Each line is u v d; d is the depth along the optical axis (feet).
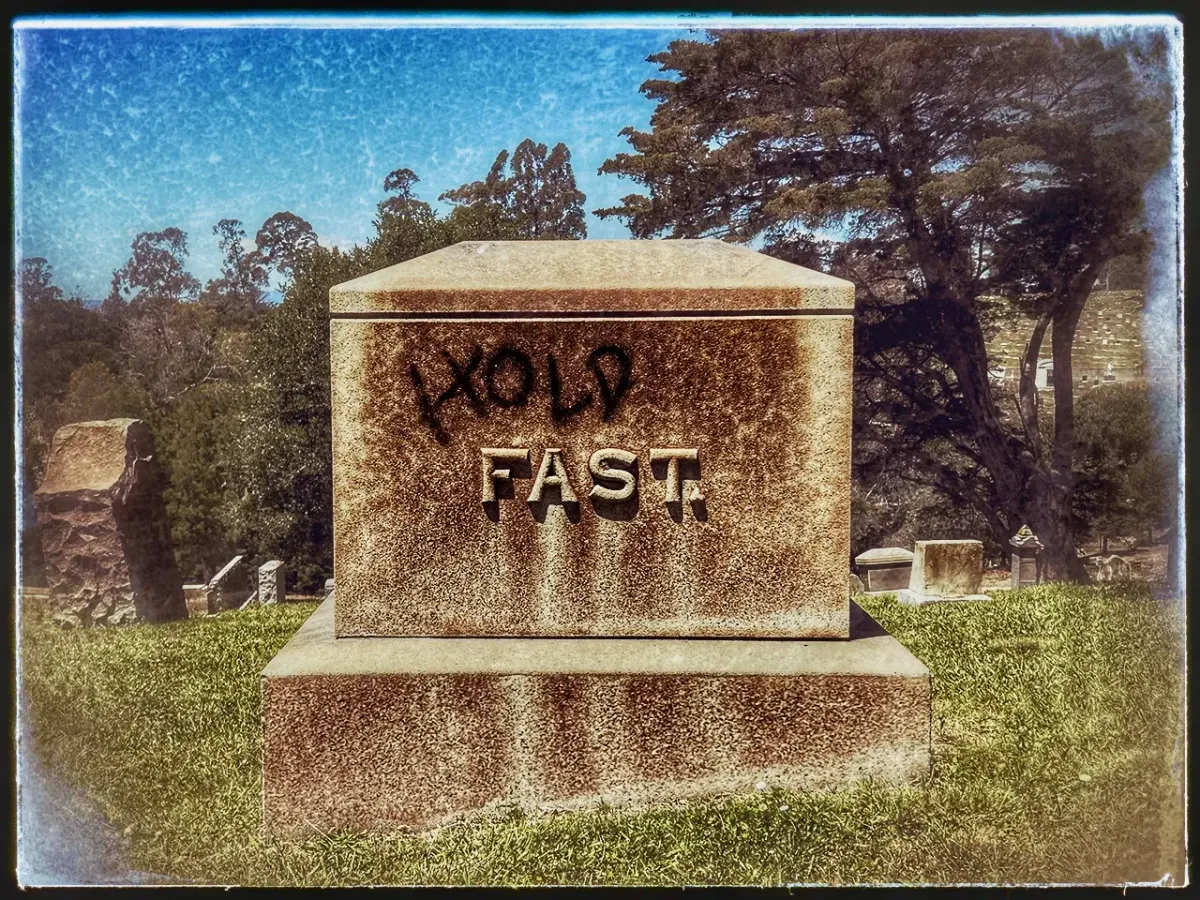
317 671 10.57
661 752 10.66
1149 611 18.53
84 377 49.44
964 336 54.03
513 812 10.57
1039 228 46.62
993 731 12.75
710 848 9.79
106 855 10.69
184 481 53.31
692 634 11.10
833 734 10.63
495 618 11.14
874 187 49.16
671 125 52.11
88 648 21.57
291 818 10.61
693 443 11.02
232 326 53.36
